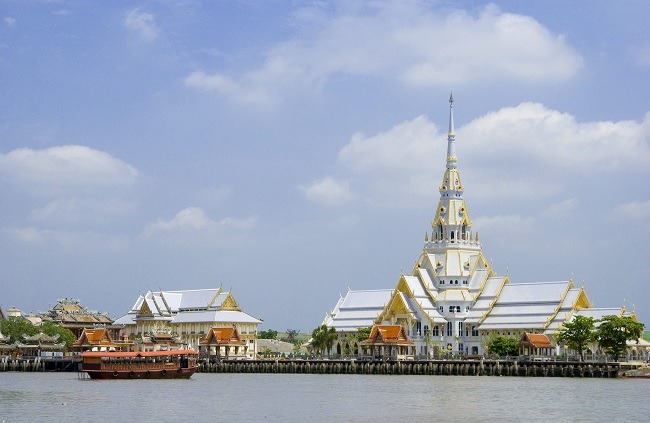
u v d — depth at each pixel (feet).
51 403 553.23
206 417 481.46
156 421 465.47
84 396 603.67
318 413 497.05
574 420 461.78
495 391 623.36
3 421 462.60
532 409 508.12
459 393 610.24
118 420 468.75
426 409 512.22
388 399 572.51
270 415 489.26
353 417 478.18
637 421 458.09
